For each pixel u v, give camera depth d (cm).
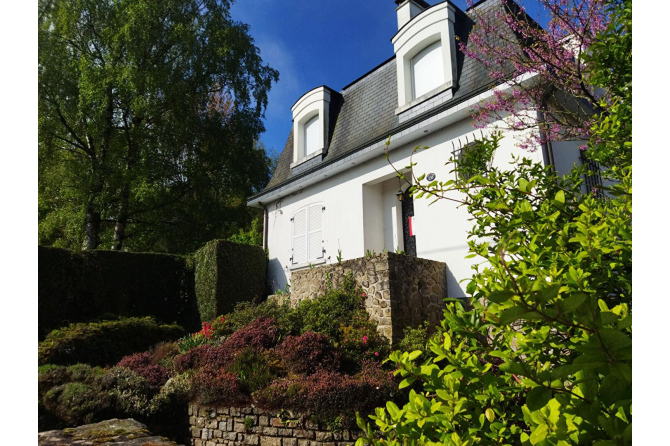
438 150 901
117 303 1248
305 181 1215
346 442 563
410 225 1045
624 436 93
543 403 105
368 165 1070
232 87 1978
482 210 235
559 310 93
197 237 1892
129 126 1803
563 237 182
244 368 709
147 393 721
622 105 261
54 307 1143
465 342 170
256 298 1285
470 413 150
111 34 1684
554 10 421
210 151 1880
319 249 1171
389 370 661
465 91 862
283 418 614
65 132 1752
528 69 500
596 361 91
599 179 755
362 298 816
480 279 167
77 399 664
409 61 1039
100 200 1612
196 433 693
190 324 1315
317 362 700
